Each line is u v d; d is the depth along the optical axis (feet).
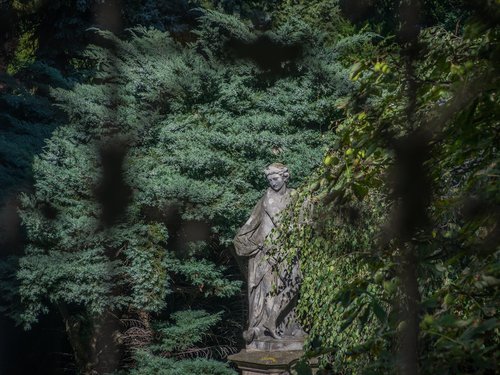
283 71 68.18
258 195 63.67
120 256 65.67
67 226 62.03
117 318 67.92
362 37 69.00
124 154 64.28
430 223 19.84
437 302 18.17
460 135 18.67
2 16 85.20
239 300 69.77
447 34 25.12
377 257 20.10
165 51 69.97
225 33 72.38
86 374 68.39
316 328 30.78
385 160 21.17
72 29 83.82
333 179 22.34
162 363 61.26
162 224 62.80
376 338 18.49
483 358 16.12
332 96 66.03
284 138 64.23
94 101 67.82
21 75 85.05
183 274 68.08
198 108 66.39
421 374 16.98
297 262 45.01
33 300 61.52
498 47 18.07
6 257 65.21
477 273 17.62
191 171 64.28
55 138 65.98
